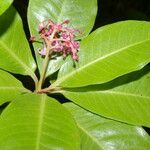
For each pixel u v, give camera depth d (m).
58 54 0.28
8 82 0.26
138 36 0.27
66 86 0.26
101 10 0.64
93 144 0.25
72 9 0.30
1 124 0.21
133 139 0.26
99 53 0.27
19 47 0.28
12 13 0.28
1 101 0.25
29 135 0.21
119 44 0.27
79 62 0.27
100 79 0.26
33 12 0.29
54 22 0.29
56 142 0.21
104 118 0.26
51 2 0.29
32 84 0.41
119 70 0.26
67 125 0.23
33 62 0.28
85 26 0.29
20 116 0.22
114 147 0.25
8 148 0.20
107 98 0.27
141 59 0.26
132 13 0.56
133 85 0.27
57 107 0.24
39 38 0.28
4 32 0.27
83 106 0.26
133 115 0.26
